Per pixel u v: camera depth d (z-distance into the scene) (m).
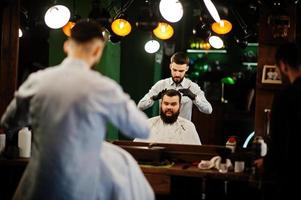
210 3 4.38
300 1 4.04
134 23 5.17
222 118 4.58
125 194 2.58
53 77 2.51
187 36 5.79
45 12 4.58
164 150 4.06
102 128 2.50
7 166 3.87
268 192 3.32
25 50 5.14
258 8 4.41
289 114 3.04
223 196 3.94
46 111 2.46
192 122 4.58
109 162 2.62
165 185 3.60
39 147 2.49
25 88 2.61
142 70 5.35
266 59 4.04
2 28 4.35
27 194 2.59
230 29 4.66
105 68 5.30
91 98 2.42
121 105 2.47
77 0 5.27
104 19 4.54
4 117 2.79
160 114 4.38
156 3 4.64
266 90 4.04
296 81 3.09
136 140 4.34
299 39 4.06
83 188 2.47
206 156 4.05
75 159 2.42
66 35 4.83
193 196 3.98
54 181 2.45
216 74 5.58
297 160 3.02
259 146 3.58
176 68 4.59
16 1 4.34
